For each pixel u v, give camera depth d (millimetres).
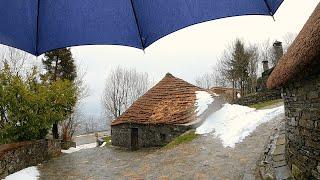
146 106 20031
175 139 15445
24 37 1388
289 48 6621
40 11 1352
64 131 25391
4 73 14023
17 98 14031
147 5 1316
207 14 1300
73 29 1358
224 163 10508
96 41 1366
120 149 18938
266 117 15086
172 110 18500
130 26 1358
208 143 13508
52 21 1357
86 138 40000
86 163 14422
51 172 13008
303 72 5480
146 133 18391
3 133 13805
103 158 15516
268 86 7590
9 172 12188
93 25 1351
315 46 4562
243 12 1311
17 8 1317
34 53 1432
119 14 1346
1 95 13547
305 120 6211
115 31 1358
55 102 16156
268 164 8430
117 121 20672
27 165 13898
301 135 6480
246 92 38531
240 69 38688
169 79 21875
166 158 12492
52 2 1333
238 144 12414
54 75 24844
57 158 16500
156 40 1364
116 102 42781
